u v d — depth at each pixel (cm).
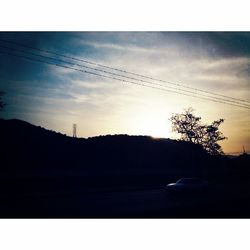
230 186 2948
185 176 3619
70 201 1593
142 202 1568
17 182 2191
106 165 4847
